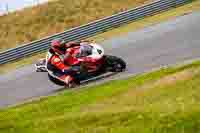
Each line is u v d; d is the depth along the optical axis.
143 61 52.25
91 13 96.25
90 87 45.03
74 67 47.75
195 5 77.69
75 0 100.81
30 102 46.84
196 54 50.72
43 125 31.08
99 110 31.02
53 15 97.06
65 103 39.47
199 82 30.38
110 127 25.69
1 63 71.06
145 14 78.25
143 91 33.53
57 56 48.09
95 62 47.69
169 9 79.94
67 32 73.94
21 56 72.44
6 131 33.06
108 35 72.19
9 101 51.41
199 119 22.20
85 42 48.97
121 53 59.41
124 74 47.69
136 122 24.80
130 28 72.88
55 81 48.97
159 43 59.09
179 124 22.39
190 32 61.12
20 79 59.38
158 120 23.73
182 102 26.38
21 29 94.75
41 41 73.50
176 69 42.62
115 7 96.88
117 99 34.16
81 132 26.64
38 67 50.09
